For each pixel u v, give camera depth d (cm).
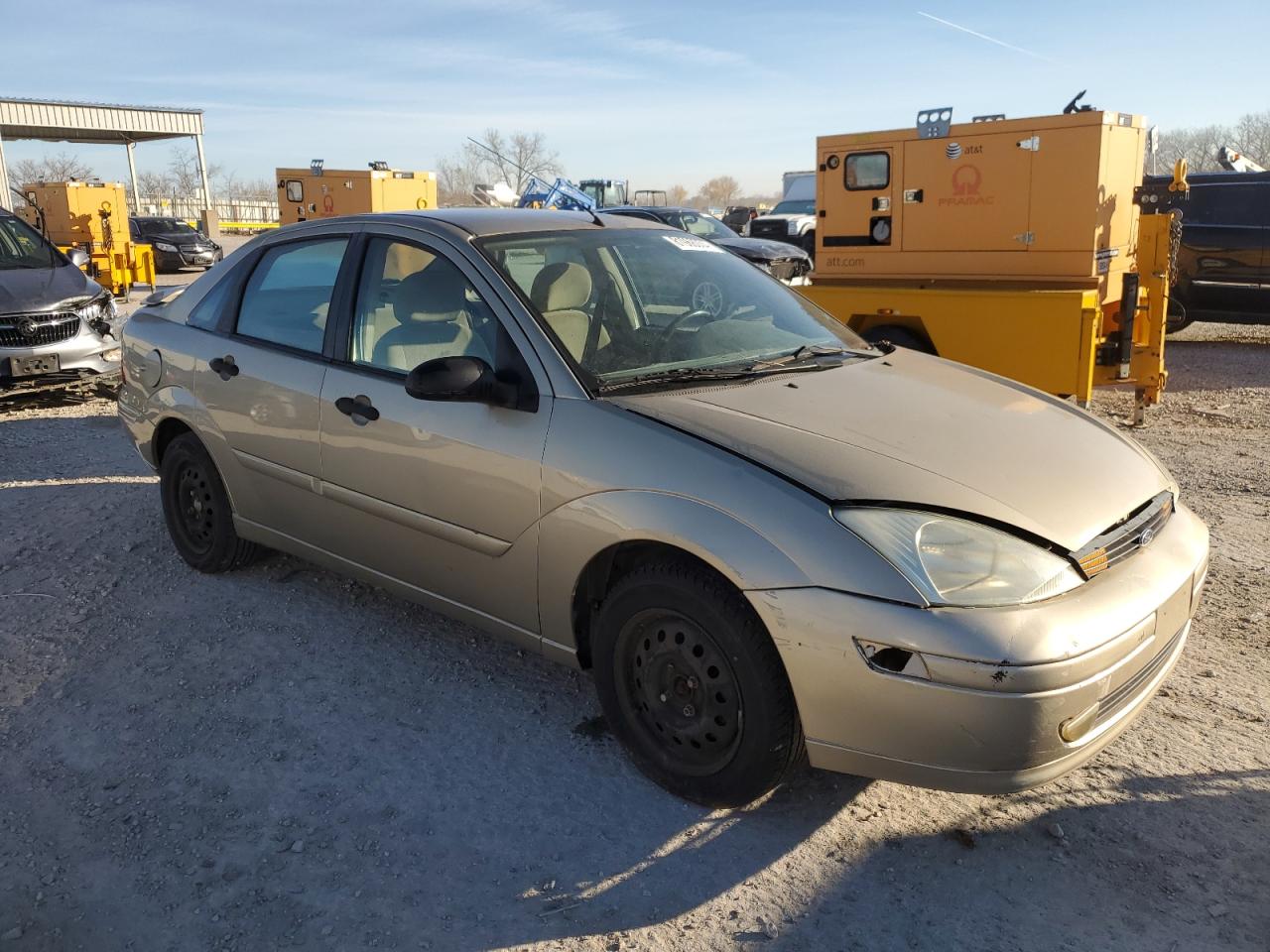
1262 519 553
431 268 362
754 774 280
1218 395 946
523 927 254
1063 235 778
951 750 249
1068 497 282
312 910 260
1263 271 1173
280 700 363
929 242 844
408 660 392
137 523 550
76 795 309
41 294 885
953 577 251
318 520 401
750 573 264
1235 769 316
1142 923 252
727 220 3091
